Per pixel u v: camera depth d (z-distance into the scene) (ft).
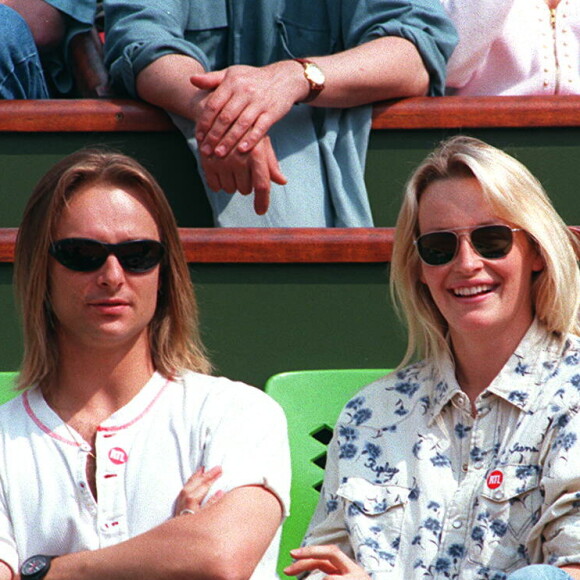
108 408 25.64
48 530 24.32
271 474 24.68
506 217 27.58
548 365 27.27
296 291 33.22
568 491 25.34
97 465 24.68
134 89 37.58
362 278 33.19
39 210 25.44
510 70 40.88
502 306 27.55
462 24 39.91
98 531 24.23
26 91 39.83
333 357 33.17
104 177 25.54
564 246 27.94
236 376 33.09
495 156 27.94
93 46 41.91
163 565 22.82
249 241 33.09
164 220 26.18
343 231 33.27
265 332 33.17
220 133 34.63
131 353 25.72
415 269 29.30
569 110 36.45
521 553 25.64
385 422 28.48
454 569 25.99
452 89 41.55
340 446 28.58
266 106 34.81
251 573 23.34
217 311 33.17
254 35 40.16
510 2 39.55
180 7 39.68
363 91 36.76
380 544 26.96
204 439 25.08
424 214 28.45
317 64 36.22
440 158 28.53
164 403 25.59
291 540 30.27
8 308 33.19
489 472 26.35
